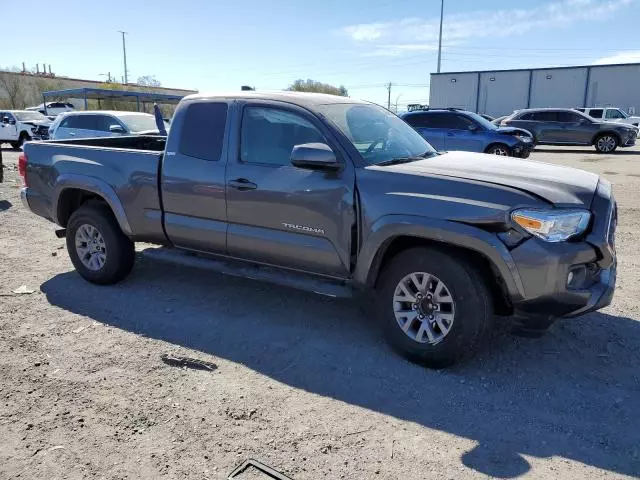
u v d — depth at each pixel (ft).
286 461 9.33
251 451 9.60
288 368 12.63
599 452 9.57
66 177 17.85
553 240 11.04
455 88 147.33
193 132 15.57
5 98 172.45
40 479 8.91
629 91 127.95
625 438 9.95
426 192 12.01
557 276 11.04
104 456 9.48
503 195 11.36
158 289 17.81
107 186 17.02
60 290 17.84
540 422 10.48
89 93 101.60
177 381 12.03
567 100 135.23
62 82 179.93
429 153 15.48
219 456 9.46
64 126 49.24
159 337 14.29
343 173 13.00
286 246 14.06
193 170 15.34
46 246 23.53
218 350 13.53
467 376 12.21
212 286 18.03
